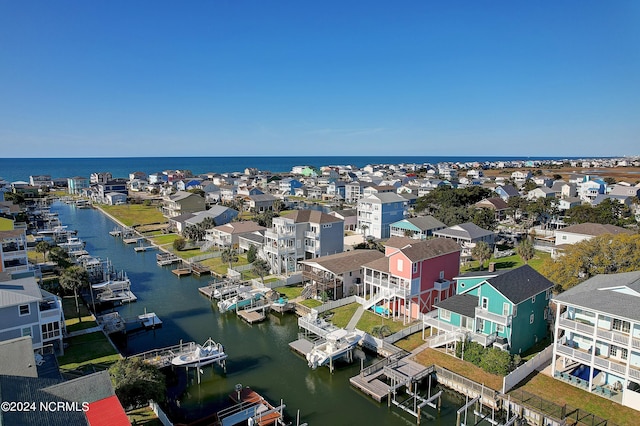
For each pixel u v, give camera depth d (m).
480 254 62.25
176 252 78.25
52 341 36.41
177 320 48.06
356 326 43.75
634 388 30.06
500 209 106.44
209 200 149.25
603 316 31.19
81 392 21.94
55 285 54.84
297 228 64.56
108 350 37.81
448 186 136.38
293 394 33.25
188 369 36.88
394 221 91.88
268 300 51.50
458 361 35.81
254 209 122.38
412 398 32.22
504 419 29.28
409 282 44.19
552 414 27.75
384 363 35.69
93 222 115.06
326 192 166.50
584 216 83.94
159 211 129.25
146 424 28.03
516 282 37.53
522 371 32.41
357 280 54.41
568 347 32.00
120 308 51.62
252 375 36.09
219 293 53.53
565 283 43.88
